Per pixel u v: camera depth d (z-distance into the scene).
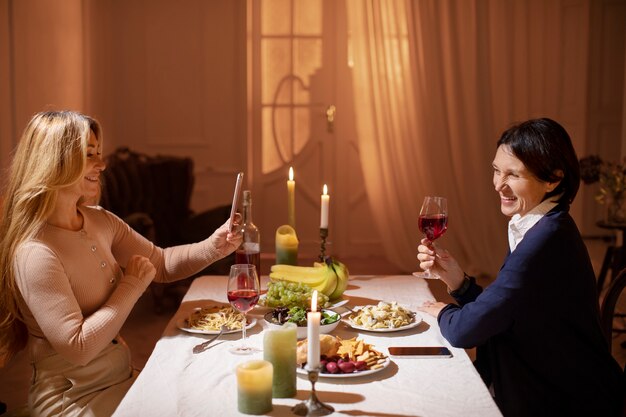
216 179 5.85
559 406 1.69
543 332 1.66
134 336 3.83
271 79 5.83
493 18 5.27
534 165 1.69
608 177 4.40
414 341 1.75
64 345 1.61
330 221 5.99
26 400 2.88
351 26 5.30
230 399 1.39
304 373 1.49
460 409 1.34
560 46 5.52
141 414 1.33
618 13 6.13
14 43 3.99
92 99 5.27
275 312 1.78
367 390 1.43
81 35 5.01
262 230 5.97
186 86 5.75
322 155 5.93
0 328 1.79
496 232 5.32
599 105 6.21
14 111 4.01
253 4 5.74
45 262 1.66
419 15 5.23
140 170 4.48
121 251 2.12
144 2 5.66
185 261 2.16
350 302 2.14
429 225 1.90
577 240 1.69
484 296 1.67
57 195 1.74
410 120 5.31
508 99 5.31
